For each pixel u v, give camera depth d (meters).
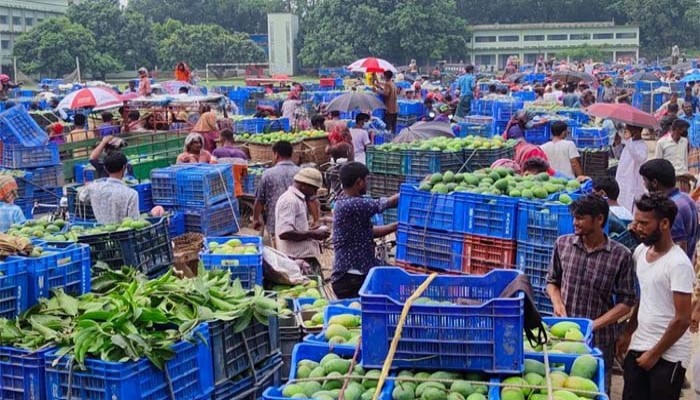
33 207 14.29
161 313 5.42
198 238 10.05
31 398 5.23
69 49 83.75
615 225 8.34
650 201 5.72
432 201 8.65
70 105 21.31
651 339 5.85
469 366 4.72
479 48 108.94
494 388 4.61
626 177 12.78
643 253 6.00
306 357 5.28
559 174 11.40
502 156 12.25
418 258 8.77
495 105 24.66
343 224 8.02
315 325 6.81
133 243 8.48
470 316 4.69
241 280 8.38
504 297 4.91
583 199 6.34
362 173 8.15
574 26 108.06
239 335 5.81
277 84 47.25
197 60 91.88
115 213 9.52
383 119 25.11
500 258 8.23
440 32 97.25
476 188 8.59
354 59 94.94
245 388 5.84
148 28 92.12
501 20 118.38
